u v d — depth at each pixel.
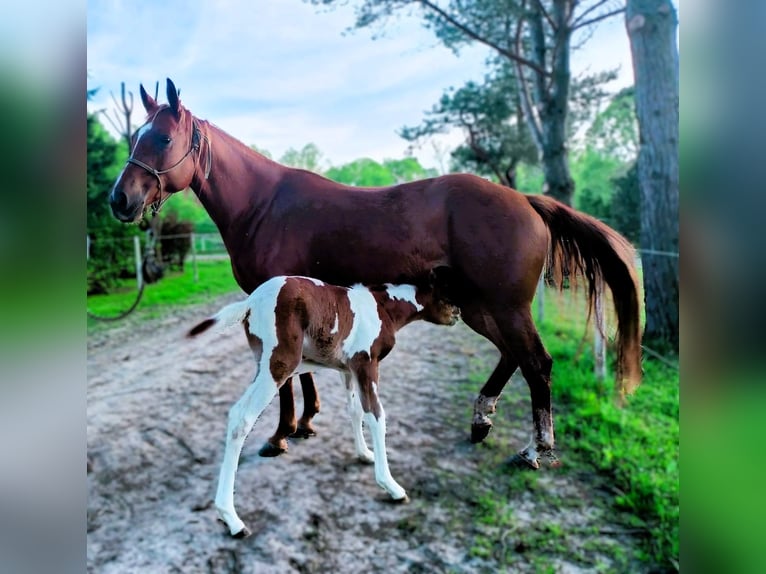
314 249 2.72
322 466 2.75
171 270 9.88
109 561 2.05
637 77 5.17
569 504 2.44
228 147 2.86
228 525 2.20
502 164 10.95
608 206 10.29
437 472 2.70
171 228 9.81
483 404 2.95
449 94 10.52
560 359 4.45
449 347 5.00
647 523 2.29
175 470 2.74
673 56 5.07
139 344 5.38
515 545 2.17
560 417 3.34
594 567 2.05
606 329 2.93
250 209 2.85
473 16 7.64
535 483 2.60
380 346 2.55
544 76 6.96
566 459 2.83
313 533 2.24
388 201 2.71
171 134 2.63
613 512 2.38
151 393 3.88
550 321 5.59
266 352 2.30
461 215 2.64
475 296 2.70
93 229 8.59
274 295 2.34
